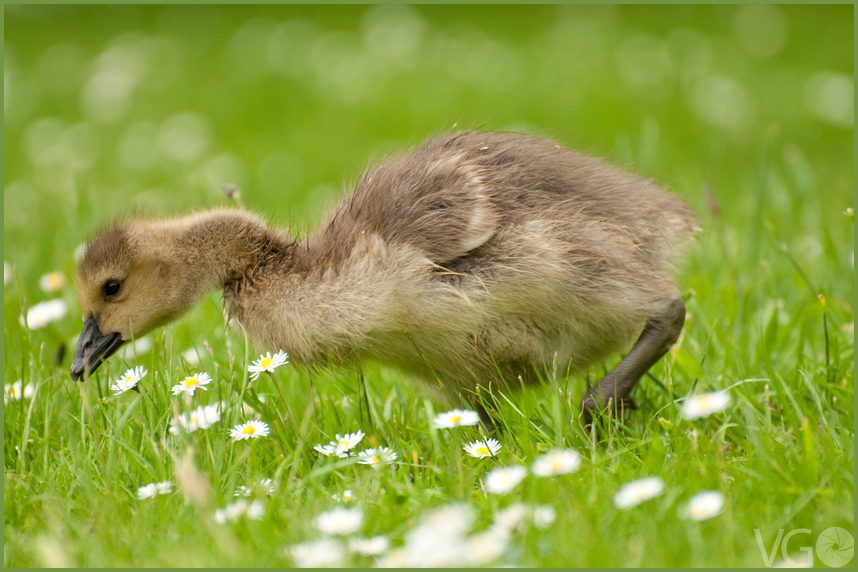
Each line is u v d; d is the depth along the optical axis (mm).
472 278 7969
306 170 20594
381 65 28125
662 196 9227
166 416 8289
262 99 26125
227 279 8961
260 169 20562
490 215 8039
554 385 8109
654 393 9172
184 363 9047
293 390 9398
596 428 8055
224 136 23719
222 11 36938
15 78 28641
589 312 8156
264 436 8195
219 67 29188
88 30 35406
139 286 8906
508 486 6633
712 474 6719
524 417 7801
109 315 8938
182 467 6828
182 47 31641
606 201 8617
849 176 17188
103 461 7676
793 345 9438
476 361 8289
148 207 12906
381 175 8859
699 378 8398
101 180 20219
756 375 9000
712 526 6203
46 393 9289
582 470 7098
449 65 27812
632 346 8531
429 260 7945
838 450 7148
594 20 32969
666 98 23828
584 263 8062
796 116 22453
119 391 8516
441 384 8242
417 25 32062
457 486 7113
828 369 8672
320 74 27703
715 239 12359
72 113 26281
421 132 23031
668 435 7832
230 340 10109
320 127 23906
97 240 9078
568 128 22438
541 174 8570
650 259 8797
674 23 31750
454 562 5723
